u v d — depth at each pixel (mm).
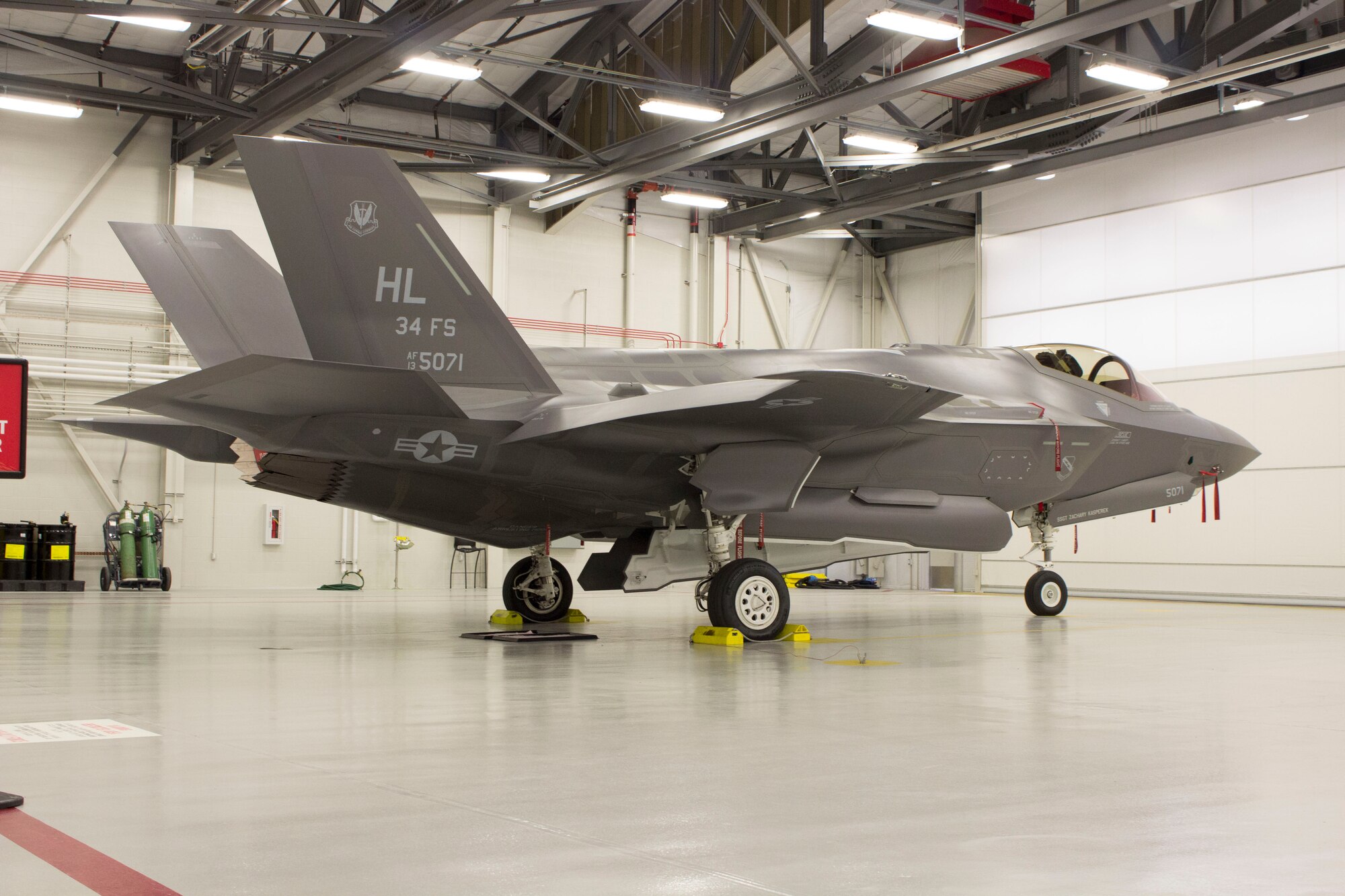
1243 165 22109
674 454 9789
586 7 15969
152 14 14688
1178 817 3287
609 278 26969
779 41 17797
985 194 26703
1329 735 4797
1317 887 2594
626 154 21953
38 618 12414
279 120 19000
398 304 8984
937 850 2898
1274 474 21562
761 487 9375
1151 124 23266
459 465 9484
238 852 2801
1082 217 24750
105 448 21719
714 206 25391
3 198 20859
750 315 29047
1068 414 12328
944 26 15391
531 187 24203
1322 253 20938
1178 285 23016
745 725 4988
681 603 18453
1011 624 13031
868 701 5863
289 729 4777
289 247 8656
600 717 5223
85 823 3080
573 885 2562
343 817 3182
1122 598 23906
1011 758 4223
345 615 13430
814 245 30297
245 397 8312
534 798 3469
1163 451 13219
